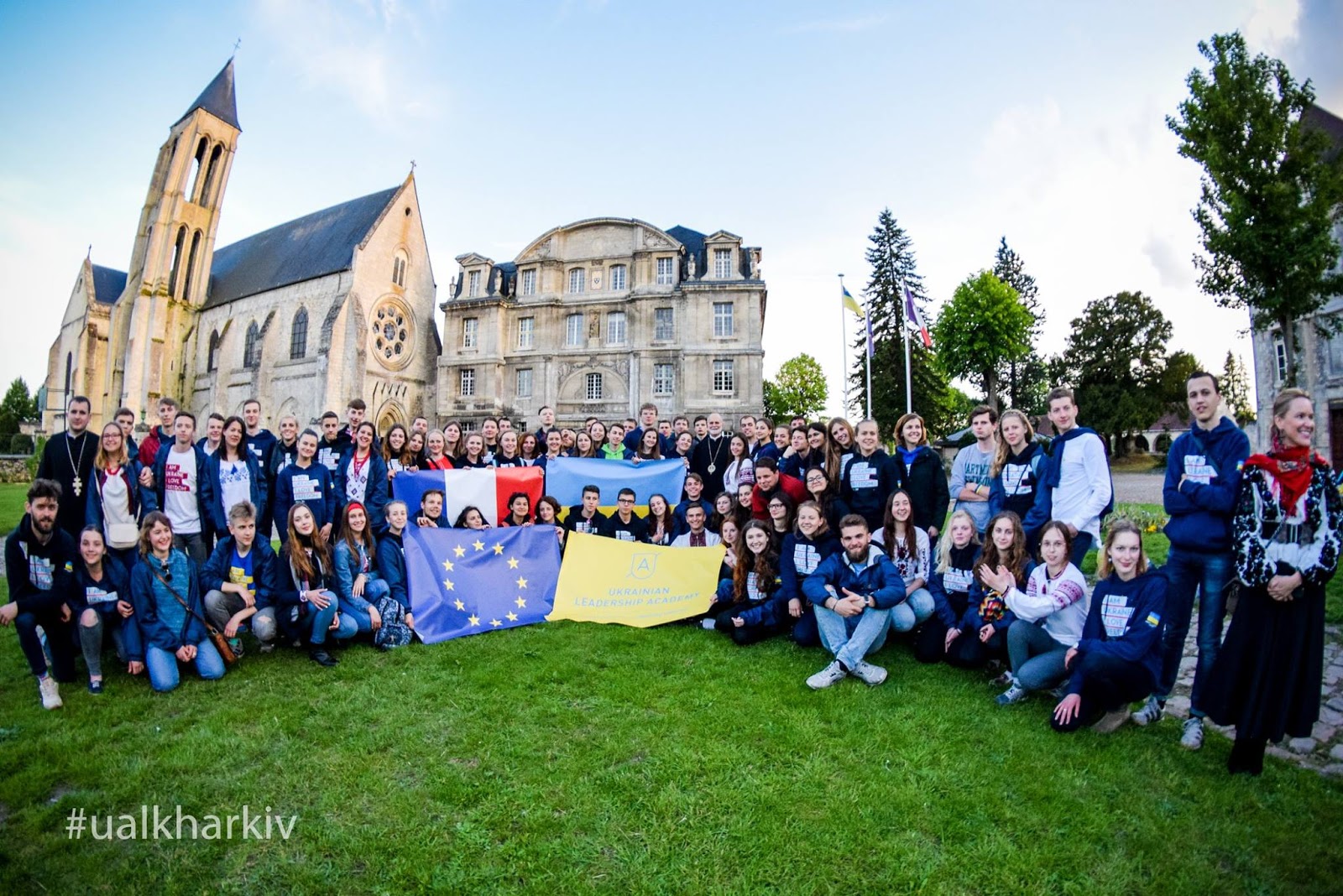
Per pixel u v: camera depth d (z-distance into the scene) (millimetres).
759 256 41188
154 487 8141
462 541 8672
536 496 10383
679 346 40562
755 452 10984
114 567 6473
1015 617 6277
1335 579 9664
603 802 4301
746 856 3807
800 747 5012
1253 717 4590
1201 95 14391
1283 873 3695
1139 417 51500
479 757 4879
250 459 8516
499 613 8461
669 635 7949
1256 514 4688
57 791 4566
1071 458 6512
